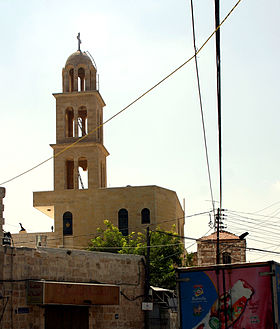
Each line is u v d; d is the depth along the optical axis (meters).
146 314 35.56
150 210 65.31
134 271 35.41
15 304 29.31
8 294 29.09
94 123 70.94
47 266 31.31
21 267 29.98
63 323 31.62
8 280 29.22
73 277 32.38
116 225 65.69
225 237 63.91
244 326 20.20
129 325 34.41
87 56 73.62
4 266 29.19
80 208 66.75
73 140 70.69
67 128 72.88
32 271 30.50
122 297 34.38
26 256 30.33
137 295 35.25
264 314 20.06
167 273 50.72
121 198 66.25
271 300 20.08
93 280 33.25
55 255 31.83
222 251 59.44
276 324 19.80
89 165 69.62
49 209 69.88
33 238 65.75
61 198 67.38
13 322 29.02
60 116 71.69
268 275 20.27
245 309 20.31
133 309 34.84
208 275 21.06
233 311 20.47
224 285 20.77
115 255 34.72
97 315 33.03
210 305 20.83
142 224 65.12
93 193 67.06
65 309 31.84
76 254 32.84
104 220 64.81
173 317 42.72
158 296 39.88
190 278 21.27
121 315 34.09
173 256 53.22
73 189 68.06
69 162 73.25
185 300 21.16
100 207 66.50
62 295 30.23
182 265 56.06
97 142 69.75
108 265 34.22
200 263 63.09
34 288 29.69
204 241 63.47
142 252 52.69
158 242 53.00
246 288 20.45
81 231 66.12
